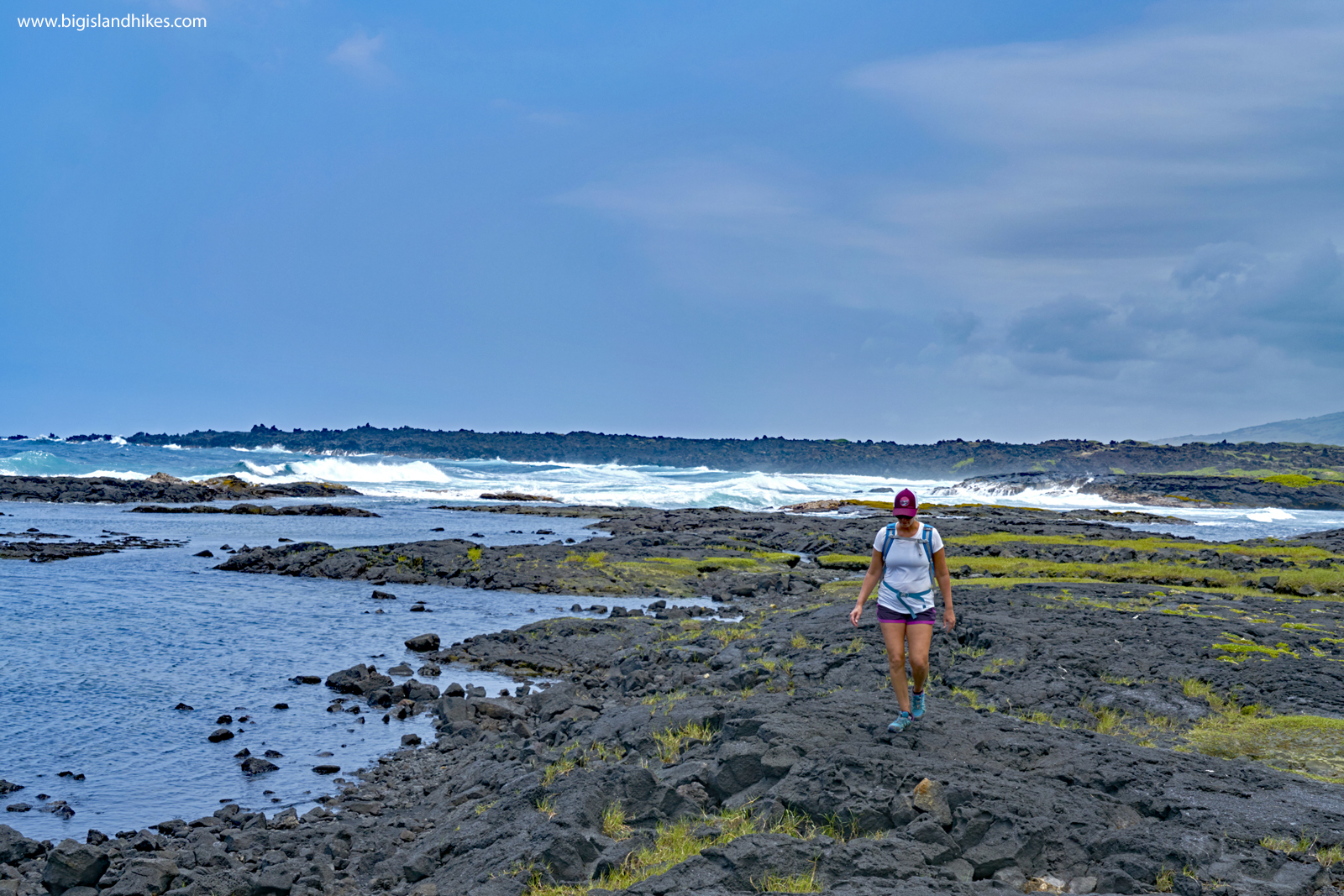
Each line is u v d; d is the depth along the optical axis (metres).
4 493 61.22
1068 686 12.91
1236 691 12.76
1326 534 44.94
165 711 14.86
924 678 8.63
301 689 16.55
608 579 30.69
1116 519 72.44
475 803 9.73
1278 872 6.53
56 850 8.30
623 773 8.36
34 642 19.33
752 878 6.41
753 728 9.02
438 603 26.67
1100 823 7.18
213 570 31.88
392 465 99.81
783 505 87.31
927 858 6.66
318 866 8.49
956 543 38.16
